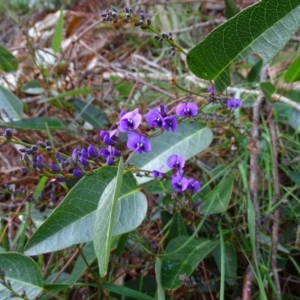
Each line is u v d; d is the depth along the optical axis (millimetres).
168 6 467
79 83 377
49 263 260
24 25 372
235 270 238
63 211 205
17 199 307
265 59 203
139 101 348
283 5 189
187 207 225
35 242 203
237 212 274
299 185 263
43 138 347
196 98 313
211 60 214
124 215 214
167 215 264
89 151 196
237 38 202
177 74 410
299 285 264
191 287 220
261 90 307
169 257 229
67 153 335
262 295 204
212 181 281
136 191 219
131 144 199
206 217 241
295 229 254
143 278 247
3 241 274
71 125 337
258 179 292
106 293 251
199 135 255
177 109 220
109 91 390
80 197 208
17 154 383
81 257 235
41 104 413
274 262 231
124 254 258
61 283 231
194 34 454
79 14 537
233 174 249
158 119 205
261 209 276
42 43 471
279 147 308
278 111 323
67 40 498
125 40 487
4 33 599
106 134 200
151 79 390
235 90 332
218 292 244
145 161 254
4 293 211
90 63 453
